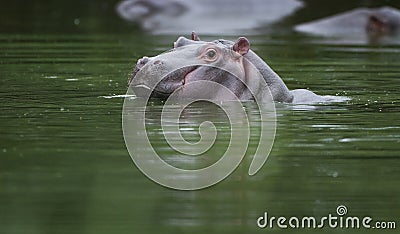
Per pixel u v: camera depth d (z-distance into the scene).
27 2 94.19
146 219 18.09
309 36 63.69
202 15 85.56
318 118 28.64
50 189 19.89
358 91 35.28
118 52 49.53
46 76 38.72
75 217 18.08
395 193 20.23
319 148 24.31
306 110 30.11
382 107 31.06
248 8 92.25
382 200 19.80
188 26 71.38
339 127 27.17
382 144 24.86
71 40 57.09
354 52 51.88
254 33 64.81
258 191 20.30
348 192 20.22
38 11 85.12
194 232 17.38
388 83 37.81
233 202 19.47
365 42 59.50
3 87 34.97
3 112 29.02
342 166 22.45
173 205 19.11
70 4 93.62
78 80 37.38
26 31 63.59
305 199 19.78
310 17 83.06
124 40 57.34
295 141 25.19
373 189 20.50
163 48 51.72
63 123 27.11
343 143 24.94
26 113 28.84
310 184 20.91
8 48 51.34
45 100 31.62
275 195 20.03
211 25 72.81
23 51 49.75
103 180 20.78
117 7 90.12
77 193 19.67
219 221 18.14
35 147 23.84
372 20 70.19
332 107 30.95
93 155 23.05
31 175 21.03
